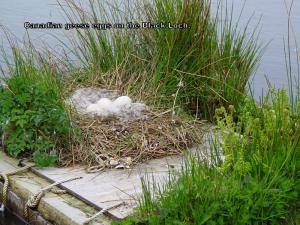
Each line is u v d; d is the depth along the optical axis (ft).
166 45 13.64
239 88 13.55
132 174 11.35
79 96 13.08
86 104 12.91
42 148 11.85
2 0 21.03
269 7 20.75
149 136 12.09
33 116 11.94
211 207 9.61
